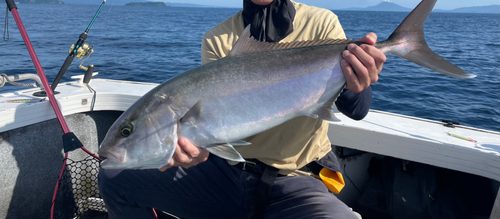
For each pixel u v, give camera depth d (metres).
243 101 1.60
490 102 7.46
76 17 43.84
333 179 1.91
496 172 1.95
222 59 1.65
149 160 1.63
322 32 1.92
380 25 41.91
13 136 2.33
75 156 2.77
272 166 1.86
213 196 2.00
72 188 2.74
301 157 1.89
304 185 1.85
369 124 2.45
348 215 1.63
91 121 2.87
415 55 1.75
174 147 1.59
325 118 1.66
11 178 2.34
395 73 10.45
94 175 2.83
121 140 1.62
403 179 2.42
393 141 2.26
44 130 2.52
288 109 1.65
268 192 1.83
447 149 2.09
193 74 1.61
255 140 1.90
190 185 1.99
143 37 20.66
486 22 70.81
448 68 1.70
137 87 3.06
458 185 2.45
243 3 2.01
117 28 28.02
